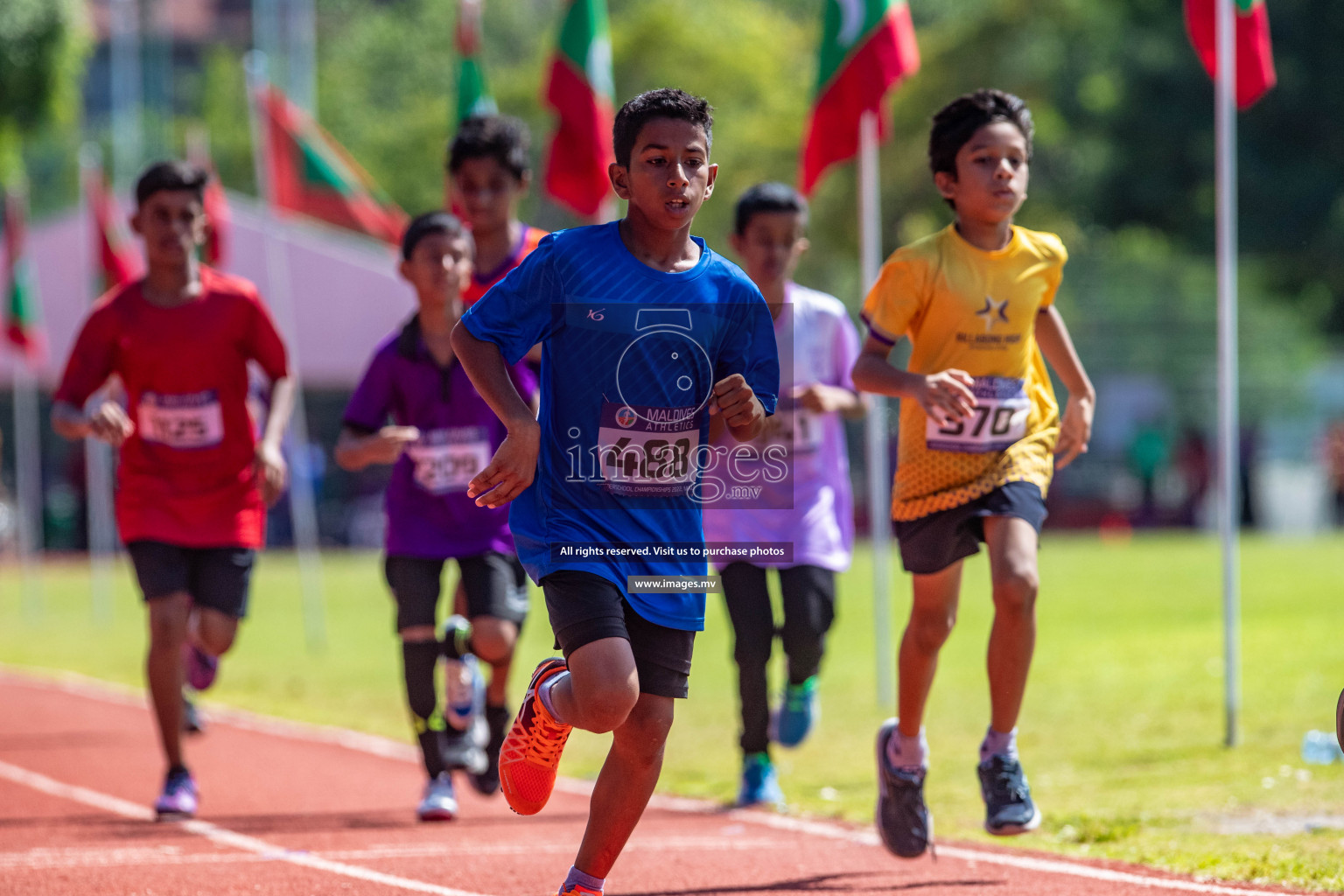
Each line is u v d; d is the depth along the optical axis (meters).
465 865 18.28
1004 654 16.92
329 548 104.31
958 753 26.56
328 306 90.12
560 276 13.58
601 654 12.97
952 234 17.78
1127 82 126.19
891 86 30.12
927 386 16.61
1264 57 25.98
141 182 22.52
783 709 24.00
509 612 22.28
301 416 90.44
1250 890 15.83
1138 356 113.25
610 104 32.62
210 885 17.22
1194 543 84.00
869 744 28.50
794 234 23.58
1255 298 122.75
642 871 17.97
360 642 49.44
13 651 49.00
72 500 103.12
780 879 17.33
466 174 23.17
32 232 87.31
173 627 22.23
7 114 79.00
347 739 30.98
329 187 43.84
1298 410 115.88
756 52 167.62
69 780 26.11
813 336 23.81
